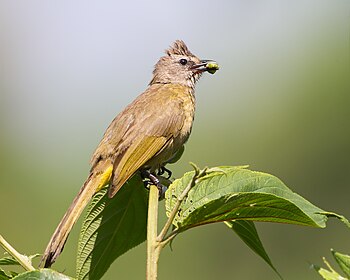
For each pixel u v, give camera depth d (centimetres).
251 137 1661
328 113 1581
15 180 1538
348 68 1595
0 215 1489
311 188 1573
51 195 1538
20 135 1589
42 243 1477
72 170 1581
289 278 1415
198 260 1449
